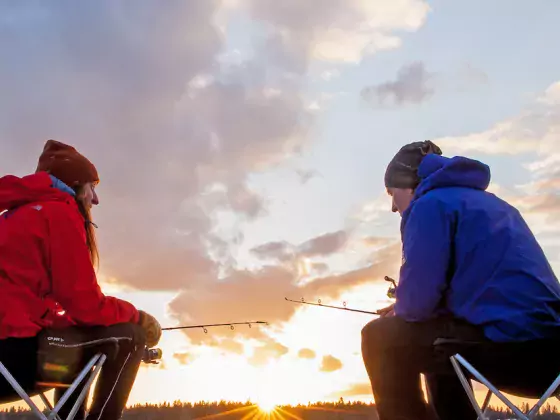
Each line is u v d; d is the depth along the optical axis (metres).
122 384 3.39
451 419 3.41
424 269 2.91
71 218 3.28
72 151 3.72
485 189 3.23
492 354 2.84
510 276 2.87
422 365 3.00
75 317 3.24
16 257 3.17
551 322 2.78
